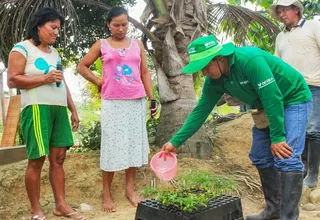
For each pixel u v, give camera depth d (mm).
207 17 5801
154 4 5145
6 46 5293
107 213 3898
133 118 4043
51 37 3480
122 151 3977
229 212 2766
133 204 4066
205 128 5508
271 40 6148
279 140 2783
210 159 5109
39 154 3410
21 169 4598
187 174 3662
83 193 4336
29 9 5105
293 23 4223
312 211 3812
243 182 4520
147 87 4277
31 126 3432
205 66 2783
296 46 4180
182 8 5152
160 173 2791
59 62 3705
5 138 5934
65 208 3738
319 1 6348
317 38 4070
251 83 2830
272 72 2941
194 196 2717
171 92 5066
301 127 2971
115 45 4020
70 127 3762
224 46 2824
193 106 5078
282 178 2984
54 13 3479
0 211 4027
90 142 5445
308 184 4242
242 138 5852
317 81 4117
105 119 3973
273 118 2758
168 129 5047
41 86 3445
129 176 4203
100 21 6219
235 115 7395
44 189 4348
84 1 5293
